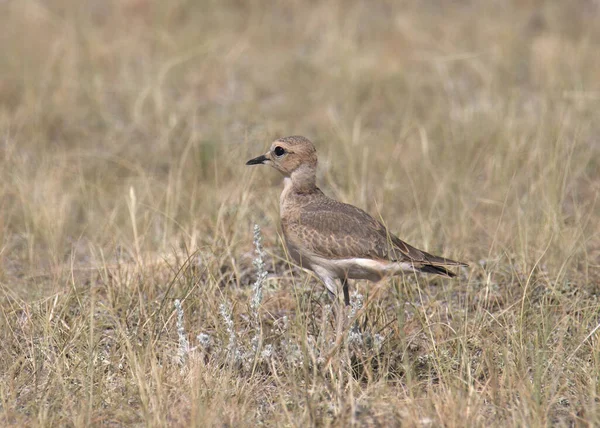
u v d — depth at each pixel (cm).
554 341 1502
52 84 2975
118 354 1470
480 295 1641
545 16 3725
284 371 1404
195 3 3809
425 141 2362
